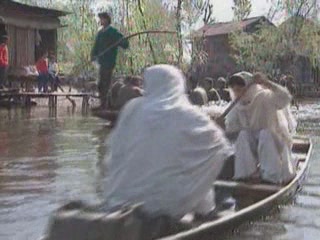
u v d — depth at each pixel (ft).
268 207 22.84
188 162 18.56
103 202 18.49
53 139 42.55
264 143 26.25
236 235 20.26
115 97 46.19
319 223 22.02
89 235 16.42
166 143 18.29
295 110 94.38
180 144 18.39
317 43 155.94
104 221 16.40
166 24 91.04
